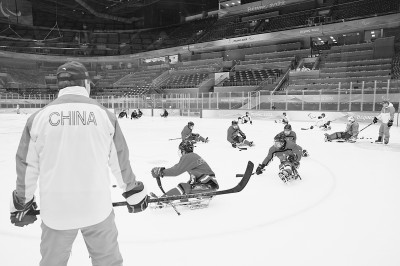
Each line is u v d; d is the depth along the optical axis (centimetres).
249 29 3712
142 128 1652
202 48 3847
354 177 574
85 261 272
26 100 3653
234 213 388
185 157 404
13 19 4297
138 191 187
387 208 407
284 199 443
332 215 382
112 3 4381
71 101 170
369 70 2694
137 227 345
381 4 3055
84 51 4797
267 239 317
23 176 164
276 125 1797
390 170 633
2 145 1028
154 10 4769
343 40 3231
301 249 296
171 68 4153
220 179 561
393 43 2745
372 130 1462
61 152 164
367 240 314
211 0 4338
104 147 175
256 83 3034
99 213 173
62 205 165
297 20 3428
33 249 297
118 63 4822
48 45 4672
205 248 298
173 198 271
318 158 775
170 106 3005
